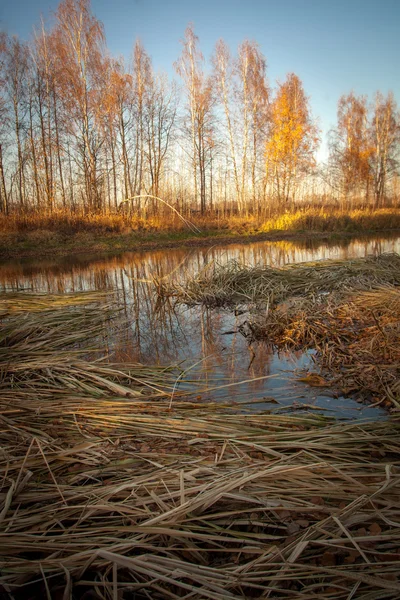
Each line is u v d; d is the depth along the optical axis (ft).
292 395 11.96
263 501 6.84
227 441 8.95
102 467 8.27
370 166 110.52
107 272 39.78
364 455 8.55
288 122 91.66
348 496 7.02
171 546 6.21
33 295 26.86
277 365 14.60
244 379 13.34
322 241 67.56
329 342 15.74
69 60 70.69
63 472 8.23
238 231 78.74
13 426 9.90
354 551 5.93
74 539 6.27
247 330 19.25
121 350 16.87
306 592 5.49
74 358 14.71
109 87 75.46
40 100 75.77
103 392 12.16
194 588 5.41
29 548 6.09
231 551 6.07
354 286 23.79
